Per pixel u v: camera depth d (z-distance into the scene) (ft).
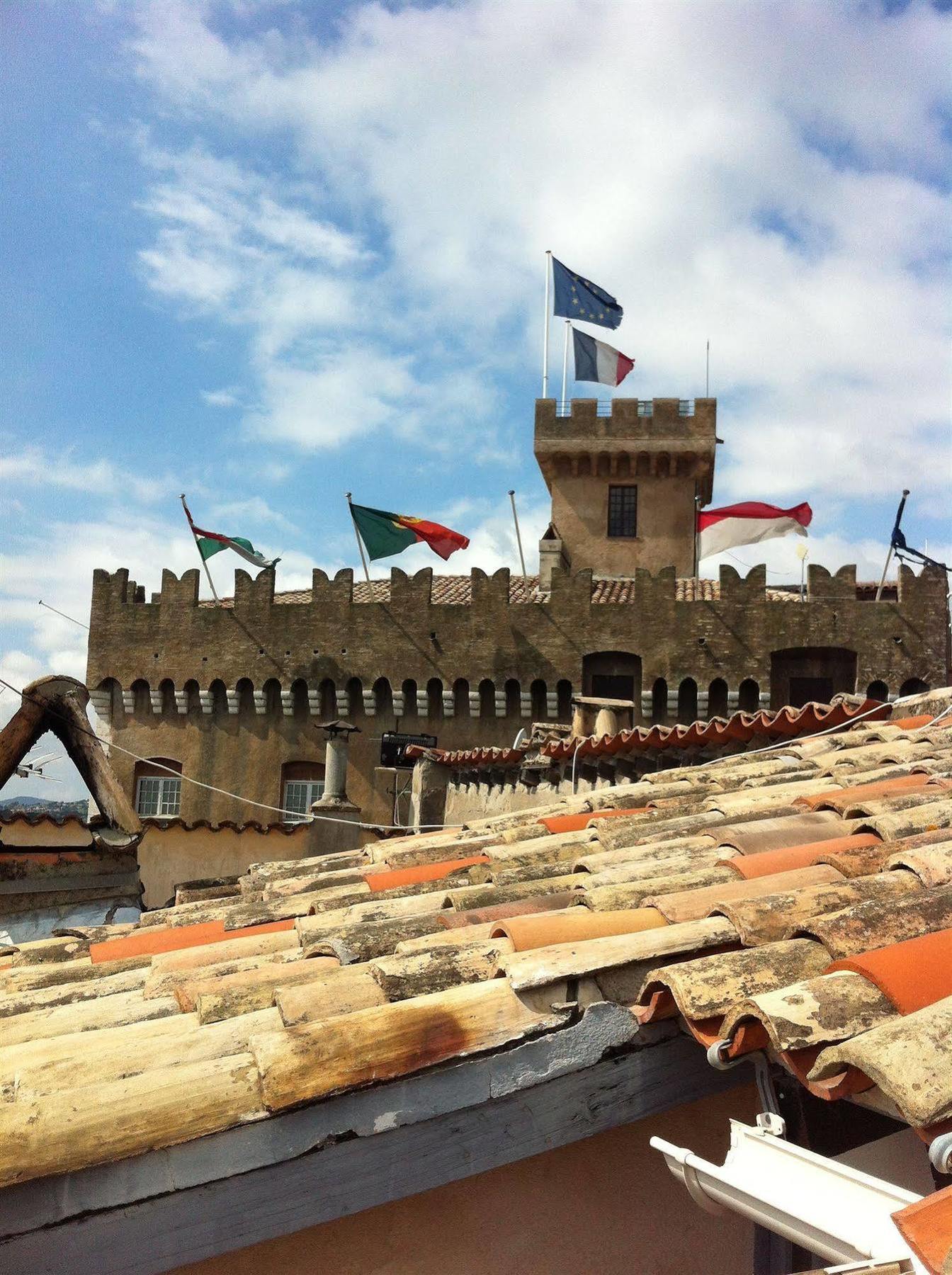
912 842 13.97
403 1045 9.36
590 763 54.85
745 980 9.58
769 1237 12.39
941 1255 6.14
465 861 22.81
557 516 136.77
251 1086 8.93
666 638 116.78
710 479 140.36
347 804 83.87
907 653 111.04
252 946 16.53
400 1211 11.29
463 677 122.21
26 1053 10.45
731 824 19.08
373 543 123.13
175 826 72.59
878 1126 11.45
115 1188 8.42
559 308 128.26
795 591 133.69
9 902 36.27
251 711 129.39
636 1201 12.27
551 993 10.17
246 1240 8.86
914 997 8.57
